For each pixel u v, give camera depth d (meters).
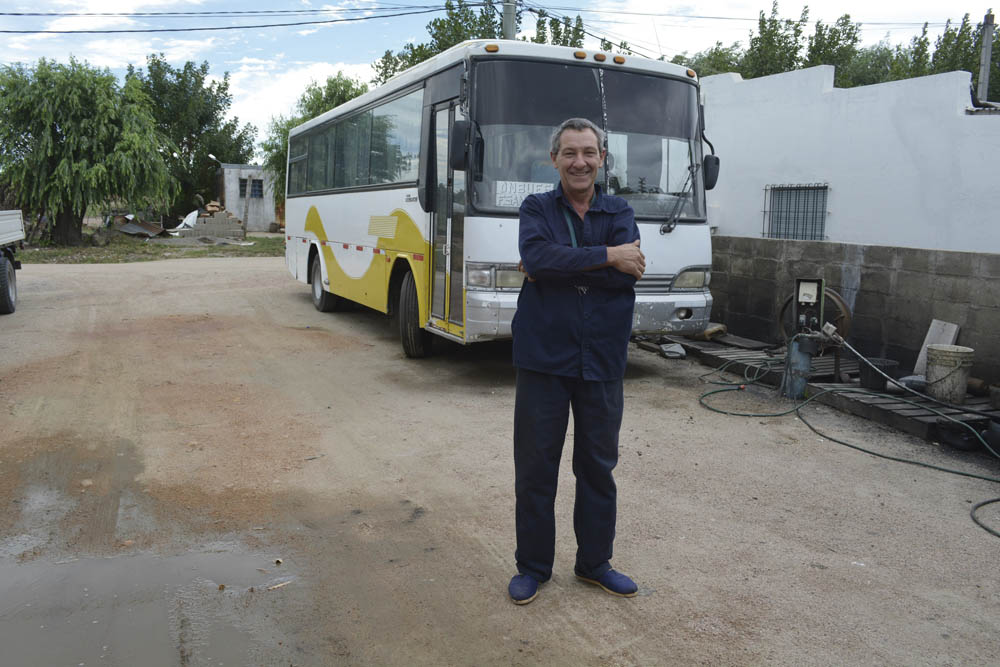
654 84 7.33
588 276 3.04
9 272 11.70
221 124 51.59
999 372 6.41
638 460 5.23
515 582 3.38
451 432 5.84
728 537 4.02
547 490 3.29
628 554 3.81
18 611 3.22
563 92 6.98
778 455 5.35
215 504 4.40
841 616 3.23
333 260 11.39
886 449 5.50
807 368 6.78
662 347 8.76
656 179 7.28
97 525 4.09
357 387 7.28
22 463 5.03
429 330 7.96
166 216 44.97
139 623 3.14
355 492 4.61
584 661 2.90
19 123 26.61
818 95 13.49
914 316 7.16
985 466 5.17
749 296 9.08
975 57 25.72
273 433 5.78
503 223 6.76
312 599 3.34
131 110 27.77
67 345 9.16
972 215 11.38
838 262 7.93
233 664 2.87
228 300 13.59
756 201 14.84
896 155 12.32
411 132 8.27
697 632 3.10
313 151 12.51
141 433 5.71
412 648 2.98
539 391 3.17
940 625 3.17
